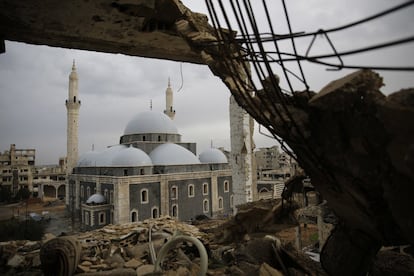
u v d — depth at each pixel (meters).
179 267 7.04
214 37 5.67
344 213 4.27
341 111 3.04
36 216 43.53
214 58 5.40
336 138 3.25
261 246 7.35
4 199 52.50
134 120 50.75
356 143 3.01
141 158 41.06
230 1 3.55
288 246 7.75
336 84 3.09
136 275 6.62
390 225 3.36
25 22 6.88
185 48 8.75
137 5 6.21
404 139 2.35
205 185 47.03
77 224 44.25
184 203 43.75
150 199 40.12
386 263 6.09
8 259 8.02
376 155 2.90
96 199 39.19
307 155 3.65
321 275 6.27
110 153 46.44
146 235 10.26
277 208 8.30
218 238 9.57
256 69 3.66
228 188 51.00
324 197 4.40
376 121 2.72
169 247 6.04
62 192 72.94
